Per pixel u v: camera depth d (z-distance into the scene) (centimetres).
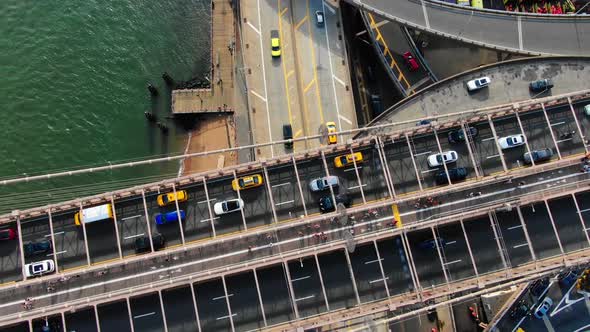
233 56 10519
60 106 10019
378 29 9944
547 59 9044
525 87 9019
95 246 7769
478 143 8581
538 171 8281
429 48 10612
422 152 8494
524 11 10462
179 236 7912
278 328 7525
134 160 10075
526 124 8725
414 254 8094
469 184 8144
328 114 9394
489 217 8206
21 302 7319
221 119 10438
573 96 8681
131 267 7575
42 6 10431
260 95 9381
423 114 8906
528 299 8962
